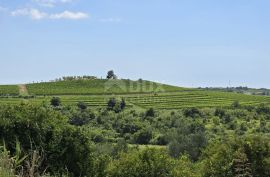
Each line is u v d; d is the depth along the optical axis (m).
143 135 119.62
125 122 141.38
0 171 5.62
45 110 26.05
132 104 189.62
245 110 172.38
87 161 27.98
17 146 6.80
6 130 22.16
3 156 6.00
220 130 133.75
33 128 23.06
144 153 44.44
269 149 36.03
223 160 36.25
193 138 90.94
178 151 89.81
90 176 28.38
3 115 23.53
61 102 182.75
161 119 149.88
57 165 24.55
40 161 6.52
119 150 84.00
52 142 25.02
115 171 43.28
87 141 27.73
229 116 157.50
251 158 35.75
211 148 39.19
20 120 22.80
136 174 43.03
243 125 140.12
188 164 46.34
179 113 167.38
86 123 145.00
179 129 113.75
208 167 36.72
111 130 135.25
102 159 31.75
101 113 160.75
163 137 114.75
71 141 26.53
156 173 43.25
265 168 35.50
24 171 6.38
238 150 35.69
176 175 42.66
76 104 179.75
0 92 194.75
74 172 26.88
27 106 25.42
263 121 152.00
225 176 35.47
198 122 133.50
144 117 156.00
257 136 36.75
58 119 26.81
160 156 44.16
